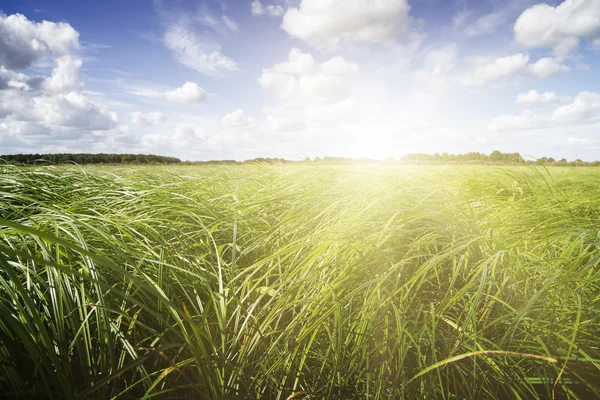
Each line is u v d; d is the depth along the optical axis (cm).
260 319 156
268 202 297
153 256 177
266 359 130
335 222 238
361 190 292
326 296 143
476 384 130
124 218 225
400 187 293
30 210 263
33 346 95
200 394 109
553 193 360
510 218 269
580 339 147
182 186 366
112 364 108
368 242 179
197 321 149
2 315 94
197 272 177
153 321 142
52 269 131
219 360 117
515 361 136
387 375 130
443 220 226
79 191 329
